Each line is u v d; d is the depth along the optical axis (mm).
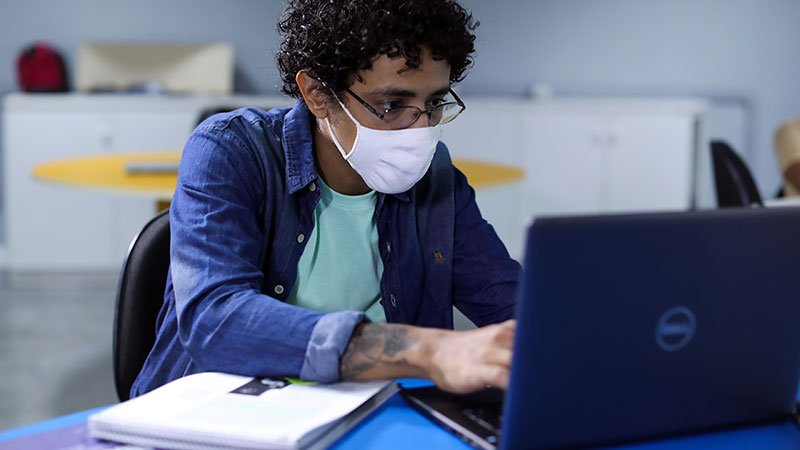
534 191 5168
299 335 943
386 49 1027
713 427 846
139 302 1286
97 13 5230
